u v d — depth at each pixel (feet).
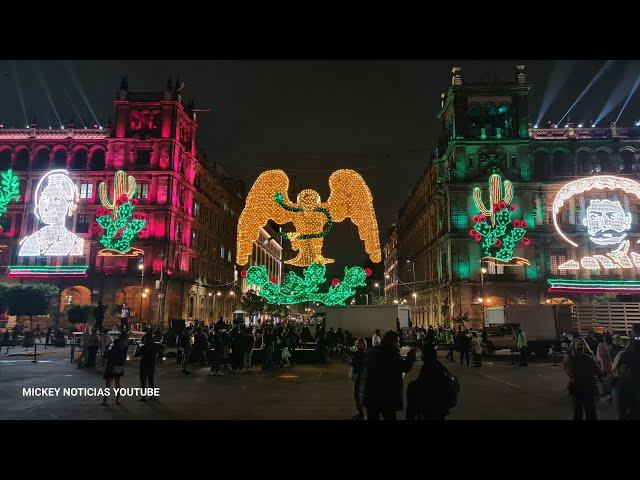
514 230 168.66
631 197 185.16
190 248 208.03
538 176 193.88
